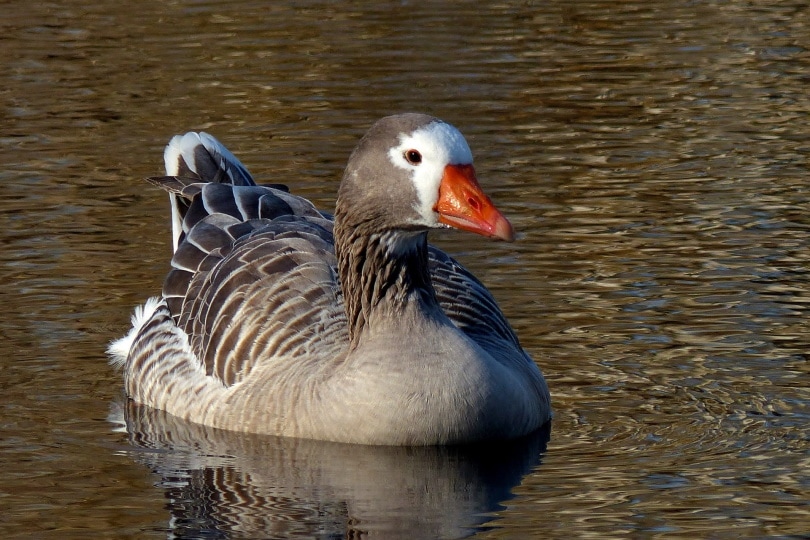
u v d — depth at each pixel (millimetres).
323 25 26422
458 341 11781
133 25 26531
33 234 17219
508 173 19000
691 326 14180
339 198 11953
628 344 13828
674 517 10164
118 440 12125
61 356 13961
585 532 9953
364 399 11680
